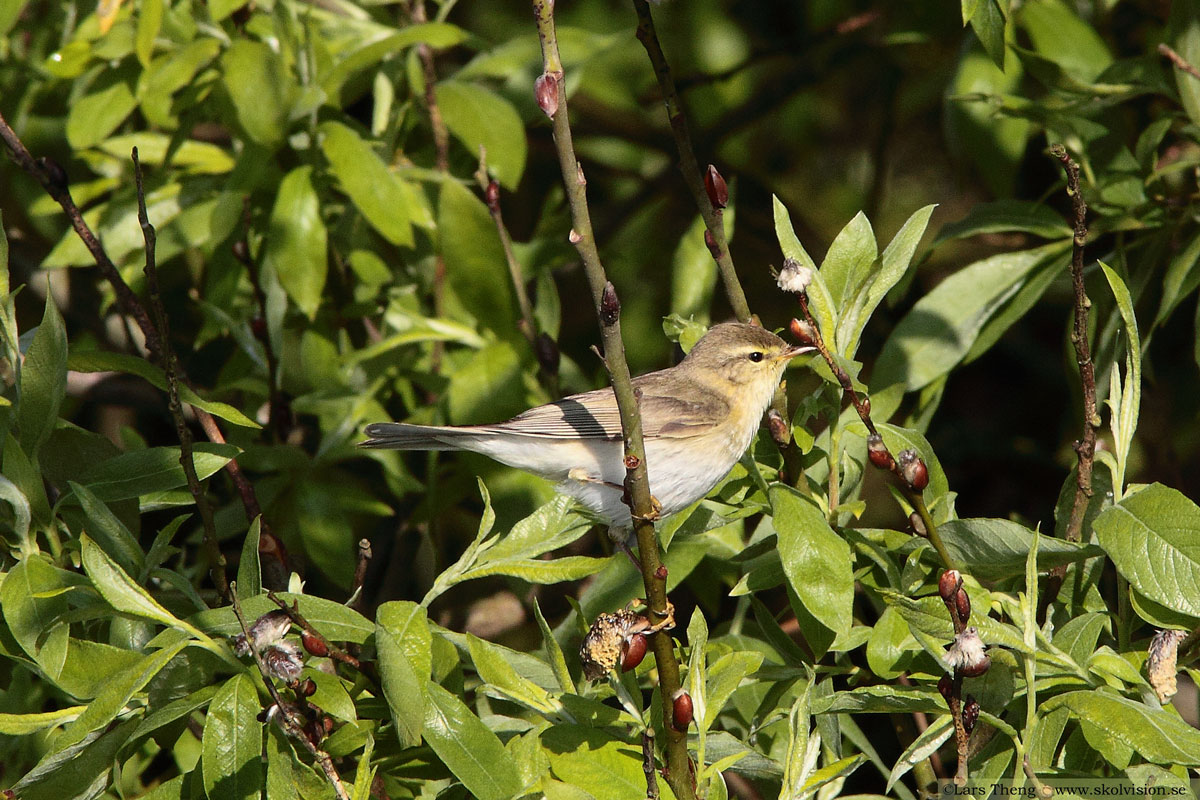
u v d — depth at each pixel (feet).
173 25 36.55
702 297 33.58
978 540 22.91
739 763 21.98
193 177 38.47
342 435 33.88
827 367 23.99
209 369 45.27
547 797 19.76
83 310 44.86
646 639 19.43
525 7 52.75
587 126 51.98
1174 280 28.81
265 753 20.47
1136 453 43.50
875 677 25.96
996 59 23.29
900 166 54.80
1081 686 21.30
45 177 25.91
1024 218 31.73
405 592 40.16
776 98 51.72
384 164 33.09
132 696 21.20
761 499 26.27
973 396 51.21
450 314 37.83
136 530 25.99
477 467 33.63
